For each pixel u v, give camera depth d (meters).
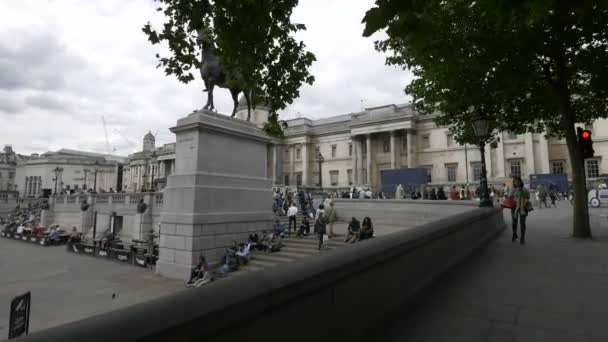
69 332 1.15
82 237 26.64
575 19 7.75
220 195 14.82
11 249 23.94
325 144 66.38
